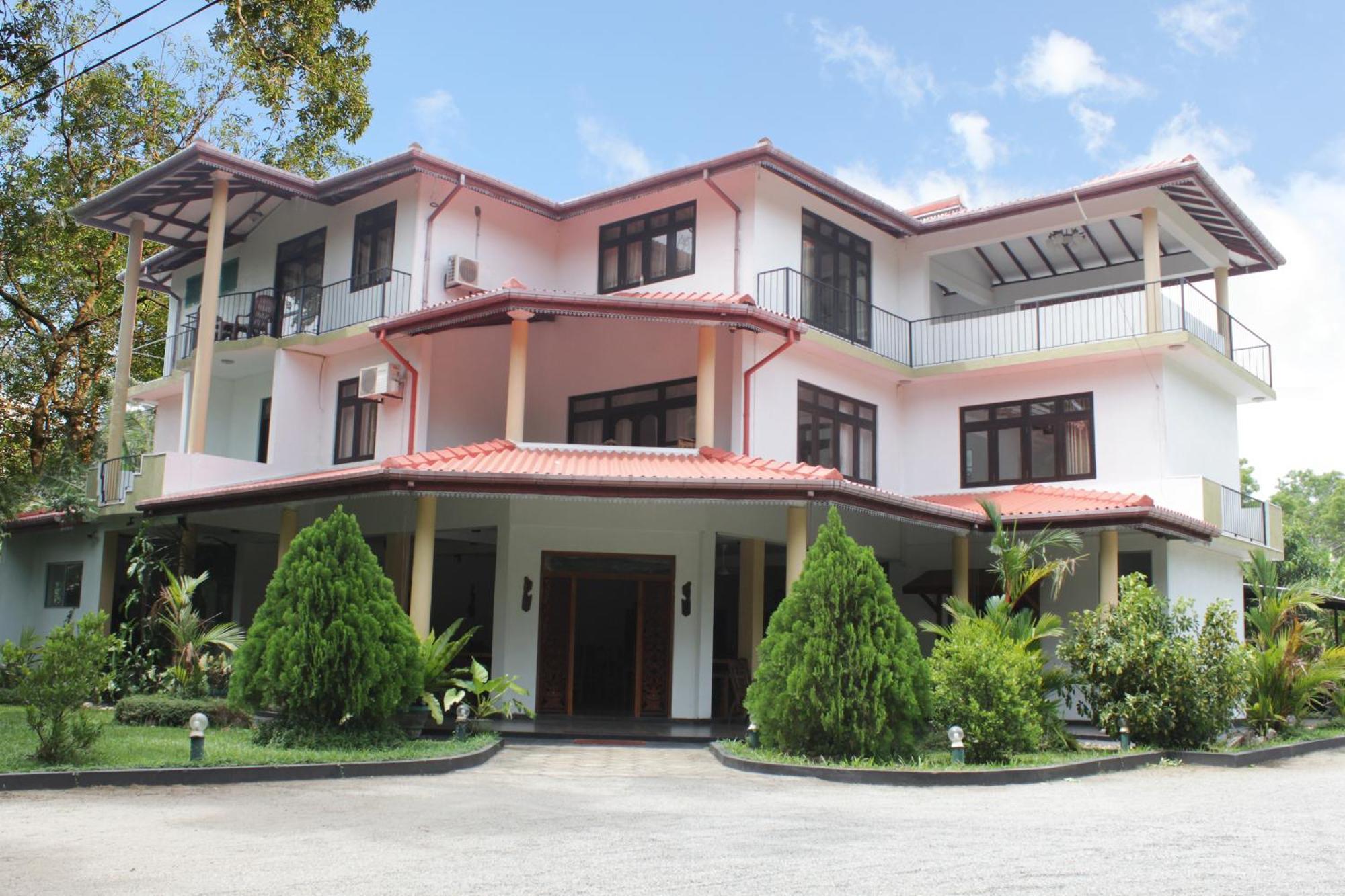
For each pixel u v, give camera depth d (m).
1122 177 20.78
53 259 29.86
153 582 21.55
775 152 19.47
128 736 13.41
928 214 26.39
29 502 22.75
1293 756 15.88
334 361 21.95
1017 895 6.24
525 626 17.94
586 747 14.84
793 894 6.20
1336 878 6.80
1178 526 18.47
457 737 13.97
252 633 12.93
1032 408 21.80
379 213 21.28
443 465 15.73
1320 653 19.48
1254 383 23.02
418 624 15.48
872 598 13.10
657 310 17.48
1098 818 9.25
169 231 23.97
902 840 7.96
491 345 21.28
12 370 30.53
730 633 22.59
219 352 22.28
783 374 19.92
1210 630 15.63
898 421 23.03
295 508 17.66
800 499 15.60
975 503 20.14
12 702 17.84
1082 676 15.53
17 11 26.62
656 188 20.77
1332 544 63.38
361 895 6.08
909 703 12.80
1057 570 16.38
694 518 18.45
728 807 9.61
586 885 6.36
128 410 32.78
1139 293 20.73
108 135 30.14
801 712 12.84
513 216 22.09
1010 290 25.92
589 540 18.30
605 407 21.14
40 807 8.98
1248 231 22.64
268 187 21.20
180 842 7.57
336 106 25.34
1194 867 7.09
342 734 12.60
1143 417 20.56
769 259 20.17
